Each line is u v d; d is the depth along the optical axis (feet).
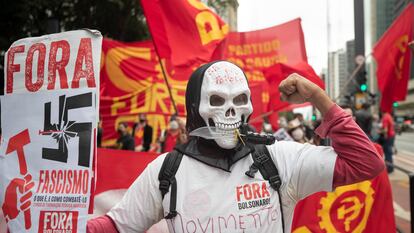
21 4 33.65
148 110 30.86
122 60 30.53
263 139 5.65
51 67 6.48
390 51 23.31
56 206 6.18
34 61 6.60
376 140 35.81
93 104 6.18
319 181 5.65
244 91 5.81
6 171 6.63
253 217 5.38
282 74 18.98
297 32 24.53
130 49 30.68
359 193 10.58
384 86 23.72
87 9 42.14
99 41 6.24
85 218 6.00
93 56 6.25
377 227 10.58
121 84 30.86
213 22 14.57
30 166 6.46
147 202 5.92
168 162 5.79
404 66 22.74
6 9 33.65
